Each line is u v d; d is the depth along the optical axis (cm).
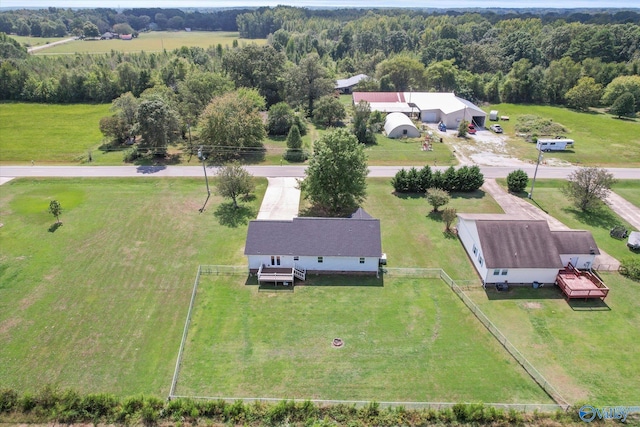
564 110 10500
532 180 5919
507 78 11556
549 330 3203
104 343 3036
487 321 3241
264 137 7481
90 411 2464
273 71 9538
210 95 7831
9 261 3953
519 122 8969
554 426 2417
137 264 3953
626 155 7044
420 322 3272
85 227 4578
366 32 16462
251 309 3400
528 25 18462
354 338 3100
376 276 3850
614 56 13025
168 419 2434
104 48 18038
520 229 3816
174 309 3394
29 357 2900
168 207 5038
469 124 8375
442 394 2647
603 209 5150
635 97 10025
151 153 6581
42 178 5791
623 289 3684
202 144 6719
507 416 2442
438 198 4838
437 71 11312
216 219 4784
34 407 2478
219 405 2491
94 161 6456
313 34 19538
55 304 3419
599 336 3150
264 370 2814
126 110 7150
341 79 13012
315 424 2358
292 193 5469
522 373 2806
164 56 13262
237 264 3978
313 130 8350
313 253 3788
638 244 4253
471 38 16925
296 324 3241
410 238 4469
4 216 4778
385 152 7006
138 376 2767
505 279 3709
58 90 10369
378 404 2489
